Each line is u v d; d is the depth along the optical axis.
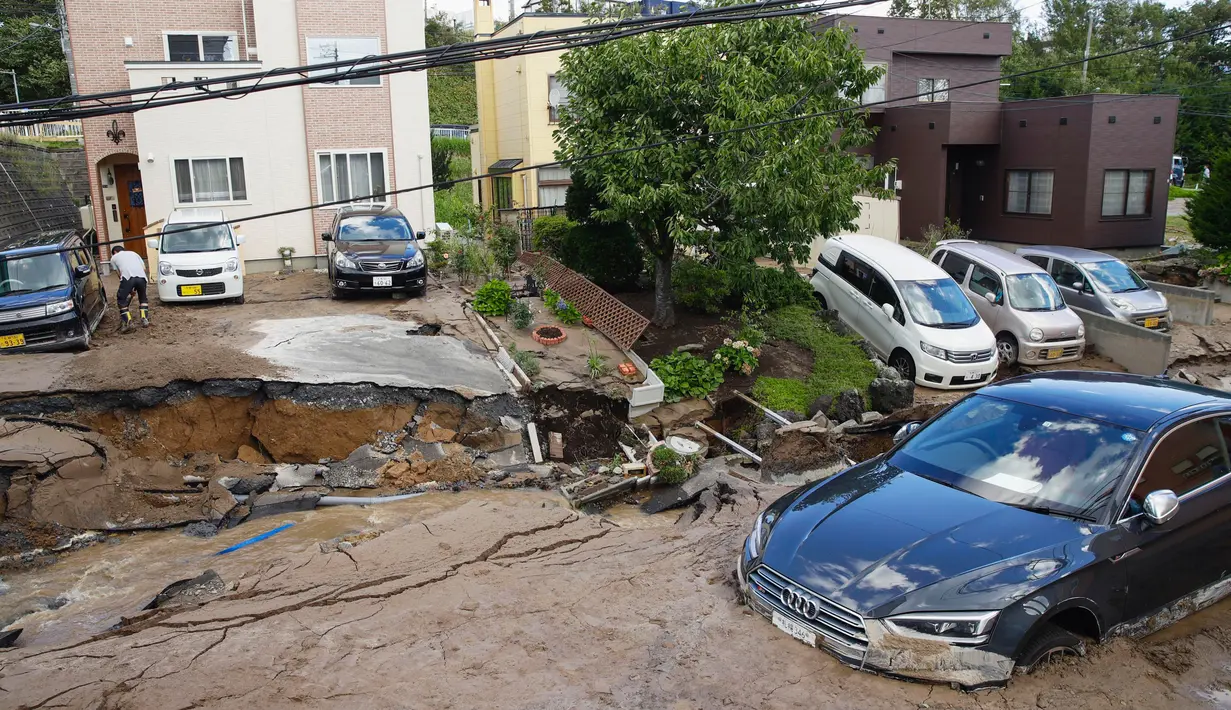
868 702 4.64
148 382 11.09
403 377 12.05
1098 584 5.00
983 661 4.64
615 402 12.84
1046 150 24.16
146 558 8.93
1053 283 16.50
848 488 6.03
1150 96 23.25
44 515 9.42
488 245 20.98
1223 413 6.05
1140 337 15.61
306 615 5.95
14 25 33.53
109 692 4.92
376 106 21.83
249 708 4.71
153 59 21.33
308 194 21.64
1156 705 4.70
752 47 14.73
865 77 15.18
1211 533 5.68
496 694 4.84
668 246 15.88
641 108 15.01
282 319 15.41
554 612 5.91
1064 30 45.72
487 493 10.58
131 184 22.28
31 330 12.94
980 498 5.61
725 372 14.37
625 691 4.85
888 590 4.88
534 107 29.12
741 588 5.82
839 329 16.53
